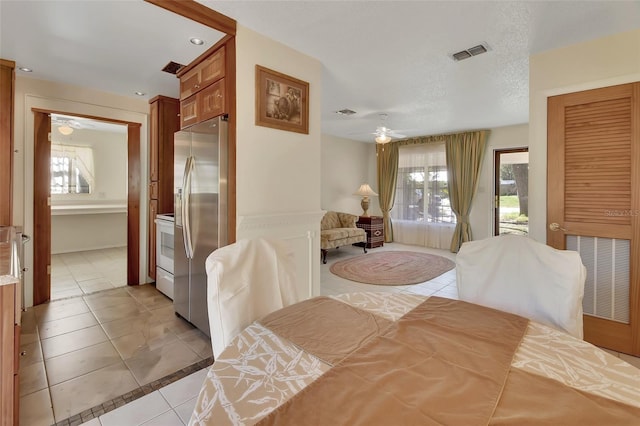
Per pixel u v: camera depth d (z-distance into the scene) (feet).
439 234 21.53
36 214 10.41
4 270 4.31
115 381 6.37
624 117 7.45
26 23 6.88
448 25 7.38
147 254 12.91
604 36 7.72
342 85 11.35
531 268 4.53
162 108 11.97
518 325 3.67
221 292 3.86
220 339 3.73
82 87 11.05
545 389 2.49
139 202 12.64
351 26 7.43
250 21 7.26
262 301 4.35
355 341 3.28
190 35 7.39
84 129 18.88
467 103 13.60
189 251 8.38
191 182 8.31
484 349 3.11
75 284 12.74
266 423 2.13
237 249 4.34
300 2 6.53
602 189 7.77
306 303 4.34
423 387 2.50
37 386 6.19
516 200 18.92
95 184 19.40
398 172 23.62
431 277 14.47
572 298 4.01
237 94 7.48
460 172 20.18
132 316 9.56
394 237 24.12
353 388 2.49
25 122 10.10
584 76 8.00
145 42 7.73
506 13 6.84
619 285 7.66
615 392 2.48
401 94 12.39
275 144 8.29
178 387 6.19
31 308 10.17
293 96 8.65
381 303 4.38
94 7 6.33
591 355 3.03
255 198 7.91
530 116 8.86
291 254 4.85
